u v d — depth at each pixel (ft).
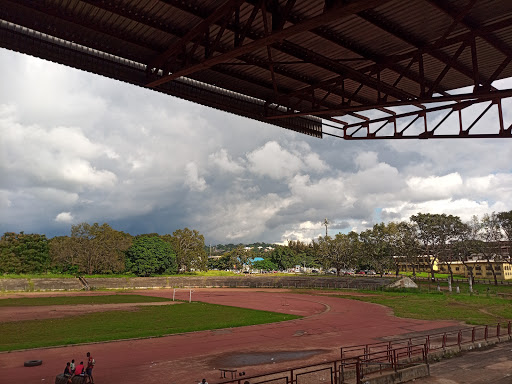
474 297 186.29
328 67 69.62
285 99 78.28
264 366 63.98
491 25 51.90
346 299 202.80
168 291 283.18
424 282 304.71
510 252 329.93
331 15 36.88
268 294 247.09
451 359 64.18
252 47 44.88
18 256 323.98
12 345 78.89
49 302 187.32
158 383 54.34
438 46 57.62
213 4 51.65
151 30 57.06
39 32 55.06
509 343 77.51
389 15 53.93
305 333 97.71
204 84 71.92
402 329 103.14
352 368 58.23
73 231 339.16
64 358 69.67
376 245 321.93
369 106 63.26
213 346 80.94
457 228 291.38
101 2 50.19
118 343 83.87
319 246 390.83
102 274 345.72
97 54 60.34
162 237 435.12
